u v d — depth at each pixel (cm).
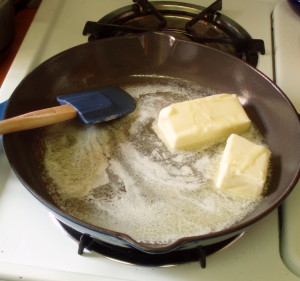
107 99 38
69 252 28
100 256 28
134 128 38
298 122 32
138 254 28
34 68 38
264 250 29
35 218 29
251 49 44
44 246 28
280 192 31
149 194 33
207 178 34
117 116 38
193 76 42
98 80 42
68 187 33
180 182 34
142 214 31
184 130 36
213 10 46
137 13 47
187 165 35
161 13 48
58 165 35
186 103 38
